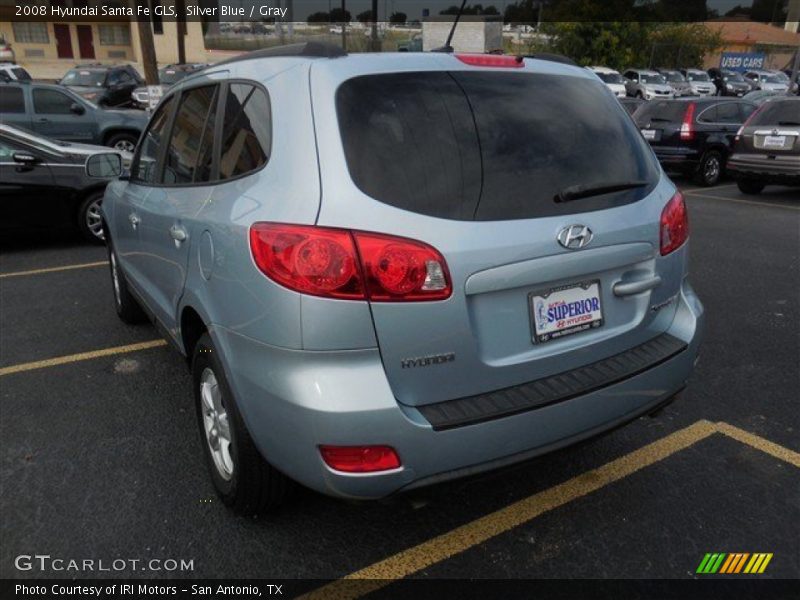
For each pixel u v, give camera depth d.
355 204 2.06
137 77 21.53
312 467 2.13
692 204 10.66
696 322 2.81
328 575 2.49
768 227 8.77
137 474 3.07
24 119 12.48
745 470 3.13
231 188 2.48
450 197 2.17
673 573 2.50
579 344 2.45
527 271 2.23
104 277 6.25
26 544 2.61
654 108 13.14
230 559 2.55
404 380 2.13
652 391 2.60
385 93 2.27
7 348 4.53
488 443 2.20
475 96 2.39
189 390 3.92
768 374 4.16
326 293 2.02
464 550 2.61
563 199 2.35
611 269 2.49
